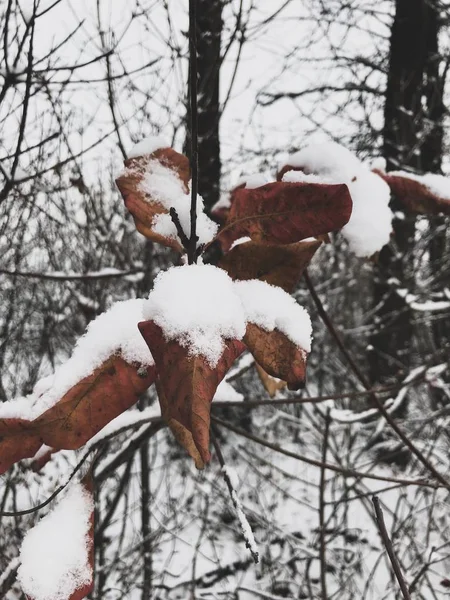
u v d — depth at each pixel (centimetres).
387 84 550
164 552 398
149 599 286
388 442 383
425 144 527
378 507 76
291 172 93
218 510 446
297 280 76
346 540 398
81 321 380
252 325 69
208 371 52
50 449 102
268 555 362
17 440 64
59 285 336
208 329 54
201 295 56
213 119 343
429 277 533
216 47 270
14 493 251
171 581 370
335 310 652
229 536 420
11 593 139
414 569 310
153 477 428
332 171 94
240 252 76
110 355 65
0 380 293
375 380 560
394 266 514
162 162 81
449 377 411
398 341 554
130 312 68
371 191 94
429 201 108
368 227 93
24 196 205
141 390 64
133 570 310
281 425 556
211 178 379
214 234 77
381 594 353
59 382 64
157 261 336
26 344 347
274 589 351
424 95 536
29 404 68
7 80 150
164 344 54
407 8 528
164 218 78
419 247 507
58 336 361
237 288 72
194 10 58
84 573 68
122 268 322
